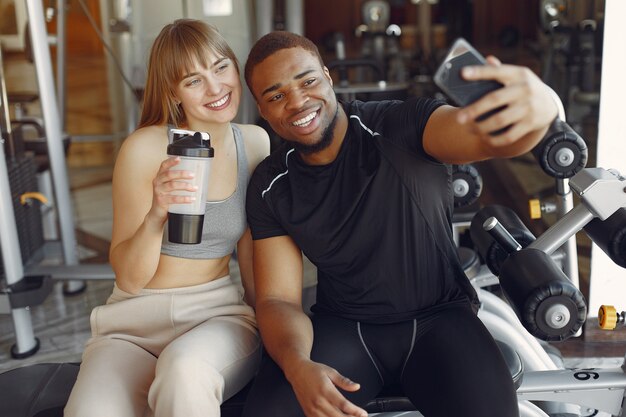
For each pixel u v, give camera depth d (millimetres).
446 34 8109
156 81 1557
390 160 1408
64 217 2850
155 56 1538
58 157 2787
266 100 1417
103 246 3480
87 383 1407
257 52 1421
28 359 2490
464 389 1319
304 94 1391
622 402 1520
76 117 5020
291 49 1400
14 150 2754
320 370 1281
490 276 2152
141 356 1509
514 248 1370
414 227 1419
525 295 1209
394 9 9188
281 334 1408
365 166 1428
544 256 1283
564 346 2426
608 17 2236
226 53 1539
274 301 1497
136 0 4086
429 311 1466
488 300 1962
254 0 3486
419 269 1440
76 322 2766
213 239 1570
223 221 1569
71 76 4965
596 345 2430
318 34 9656
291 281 1522
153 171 1538
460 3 8039
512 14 8188
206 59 1499
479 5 8297
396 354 1446
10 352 2543
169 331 1544
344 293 1495
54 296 3025
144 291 1564
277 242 1524
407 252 1435
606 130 2324
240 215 1589
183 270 1560
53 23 4961
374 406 1452
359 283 1466
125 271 1476
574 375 1522
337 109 1440
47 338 2643
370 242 1439
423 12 7980
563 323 1206
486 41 8359
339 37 5105
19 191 2688
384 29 6242
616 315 1445
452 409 1317
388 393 1463
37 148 3178
